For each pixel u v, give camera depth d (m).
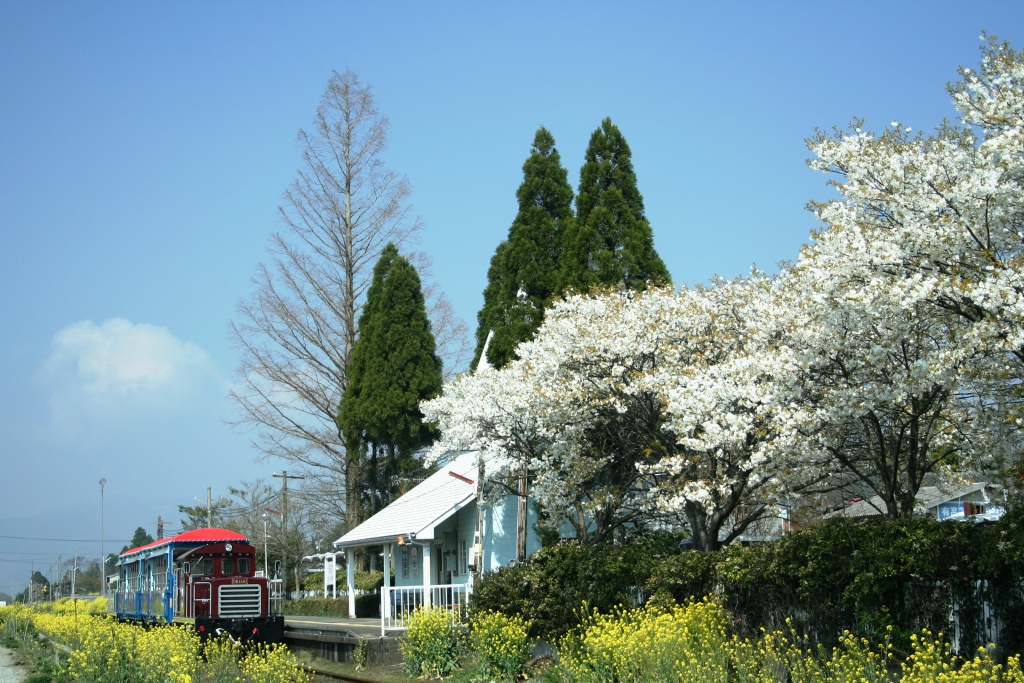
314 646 24.45
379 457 40.84
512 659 16.70
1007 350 11.96
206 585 25.75
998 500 16.30
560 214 27.69
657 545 23.16
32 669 22.77
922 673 9.38
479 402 21.91
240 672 18.12
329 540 59.34
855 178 13.87
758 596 13.91
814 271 13.70
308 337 43.16
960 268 12.52
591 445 20.67
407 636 19.94
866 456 16.61
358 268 44.41
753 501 19.31
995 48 13.17
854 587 12.06
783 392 14.74
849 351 14.45
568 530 26.66
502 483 23.44
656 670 11.62
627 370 19.38
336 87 44.34
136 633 20.67
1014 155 12.49
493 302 28.62
